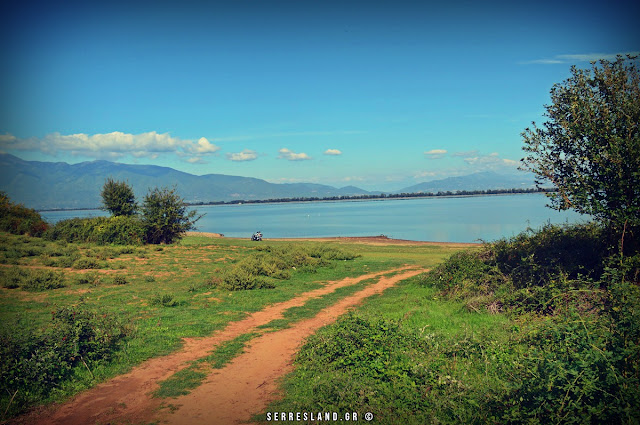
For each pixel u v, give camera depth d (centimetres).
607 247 1243
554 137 1291
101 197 4509
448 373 812
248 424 707
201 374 953
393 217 13925
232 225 13312
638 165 1105
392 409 715
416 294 1839
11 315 1412
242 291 2064
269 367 1000
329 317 1544
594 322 841
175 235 4228
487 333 1019
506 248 1717
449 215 13250
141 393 851
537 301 1262
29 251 2883
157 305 1689
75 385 870
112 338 1094
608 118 1178
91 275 2191
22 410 755
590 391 598
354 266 3122
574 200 1212
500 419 639
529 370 723
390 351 928
